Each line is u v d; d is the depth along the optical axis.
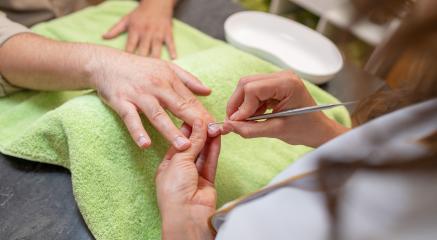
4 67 0.64
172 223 0.48
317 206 0.33
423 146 0.30
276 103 0.55
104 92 0.58
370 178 0.31
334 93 0.78
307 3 1.48
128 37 0.80
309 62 0.82
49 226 0.56
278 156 0.65
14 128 0.64
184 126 0.56
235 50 0.71
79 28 0.82
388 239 0.30
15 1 0.79
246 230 0.38
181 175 0.50
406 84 0.33
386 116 0.34
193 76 0.61
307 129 0.57
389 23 0.28
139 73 0.58
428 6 0.24
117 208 0.54
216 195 0.55
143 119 0.57
